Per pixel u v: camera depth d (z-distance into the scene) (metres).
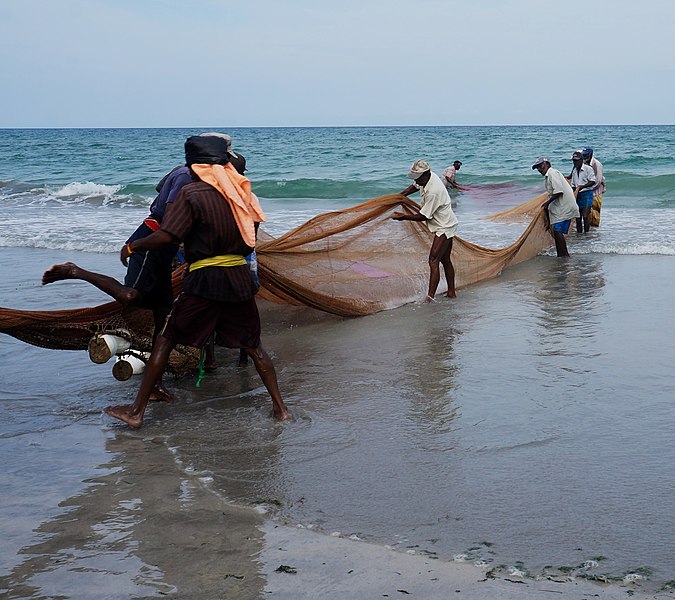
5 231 14.80
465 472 4.20
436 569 3.22
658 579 3.10
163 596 3.06
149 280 5.21
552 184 11.43
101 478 4.23
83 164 40.91
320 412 5.23
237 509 3.83
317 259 7.77
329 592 3.06
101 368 6.42
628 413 5.07
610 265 10.90
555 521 3.61
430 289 8.80
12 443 4.79
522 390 5.61
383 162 38.56
